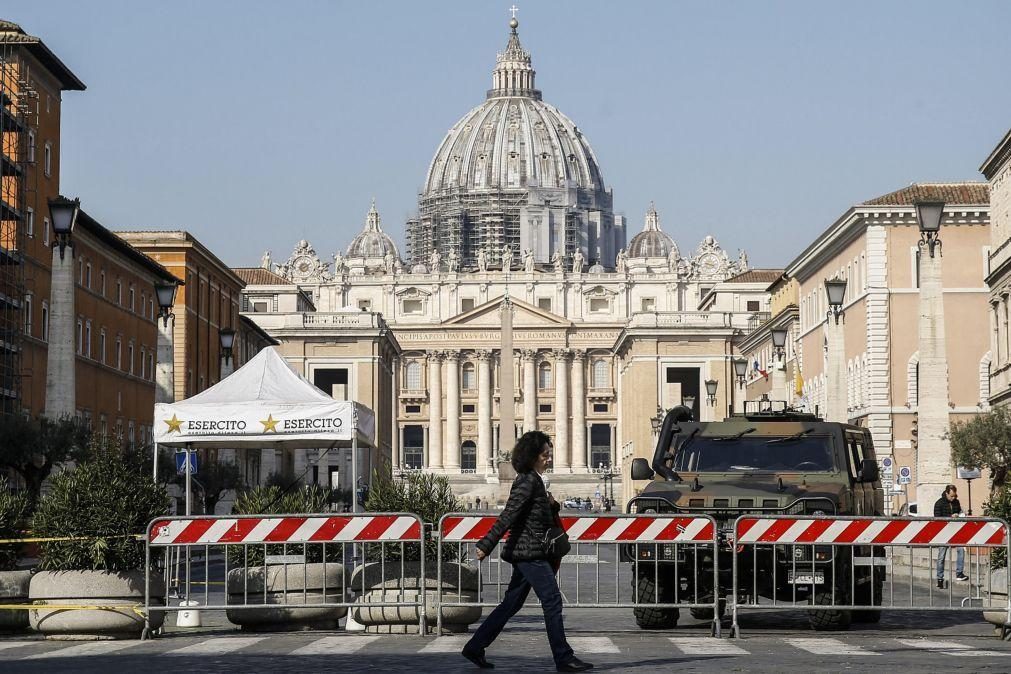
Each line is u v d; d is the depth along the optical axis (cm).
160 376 8244
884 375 12644
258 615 3459
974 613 4097
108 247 12194
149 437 13675
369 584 3397
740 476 3741
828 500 3578
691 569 3556
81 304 11331
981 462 7731
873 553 3562
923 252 5831
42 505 3306
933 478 5819
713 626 3319
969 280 12344
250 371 4603
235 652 2862
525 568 2494
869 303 12694
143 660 2719
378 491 3550
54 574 3253
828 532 3331
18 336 9869
